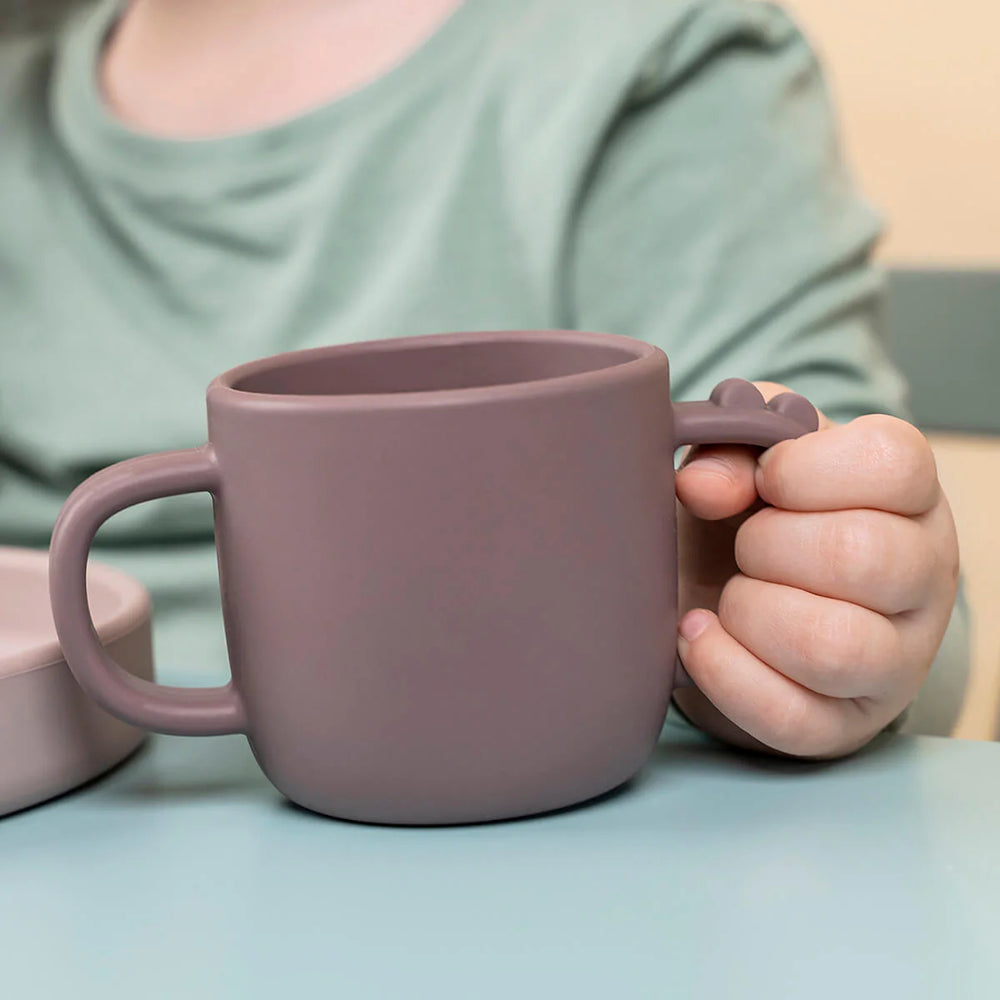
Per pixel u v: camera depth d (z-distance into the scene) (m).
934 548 0.36
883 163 0.90
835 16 0.89
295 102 0.69
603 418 0.35
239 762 0.40
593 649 0.35
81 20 0.76
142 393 0.63
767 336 0.63
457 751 0.35
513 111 0.66
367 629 0.35
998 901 0.33
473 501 0.34
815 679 0.36
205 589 0.60
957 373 0.84
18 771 0.38
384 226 0.66
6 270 0.66
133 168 0.66
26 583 0.43
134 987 0.32
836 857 0.35
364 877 0.35
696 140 0.67
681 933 0.33
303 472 0.34
